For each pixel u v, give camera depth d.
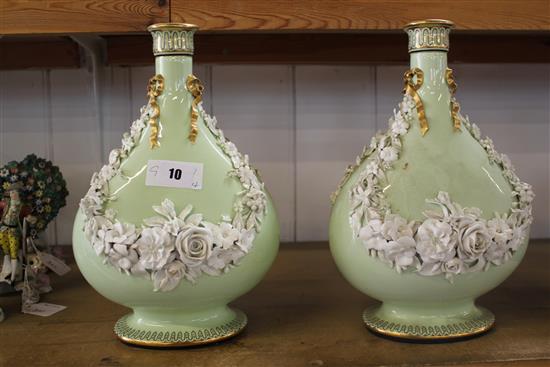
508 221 0.66
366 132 1.14
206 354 0.66
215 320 0.70
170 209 0.63
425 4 0.77
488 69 1.15
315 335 0.71
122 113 1.12
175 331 0.68
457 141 0.66
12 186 0.86
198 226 0.63
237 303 0.84
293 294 0.87
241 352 0.67
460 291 0.66
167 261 0.62
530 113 1.16
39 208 0.92
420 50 0.68
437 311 0.69
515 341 0.68
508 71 1.15
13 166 0.92
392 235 0.63
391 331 0.69
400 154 0.66
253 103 1.13
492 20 0.78
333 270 0.99
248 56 1.06
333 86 1.13
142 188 0.64
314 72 1.13
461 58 1.09
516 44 1.09
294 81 1.13
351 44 1.07
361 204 0.66
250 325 0.75
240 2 0.76
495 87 1.15
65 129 1.13
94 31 0.75
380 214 0.64
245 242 0.65
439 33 0.68
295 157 1.14
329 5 0.77
